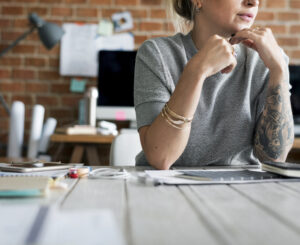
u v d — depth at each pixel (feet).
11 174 2.90
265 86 4.34
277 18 9.95
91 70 9.96
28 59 9.94
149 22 9.95
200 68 3.36
